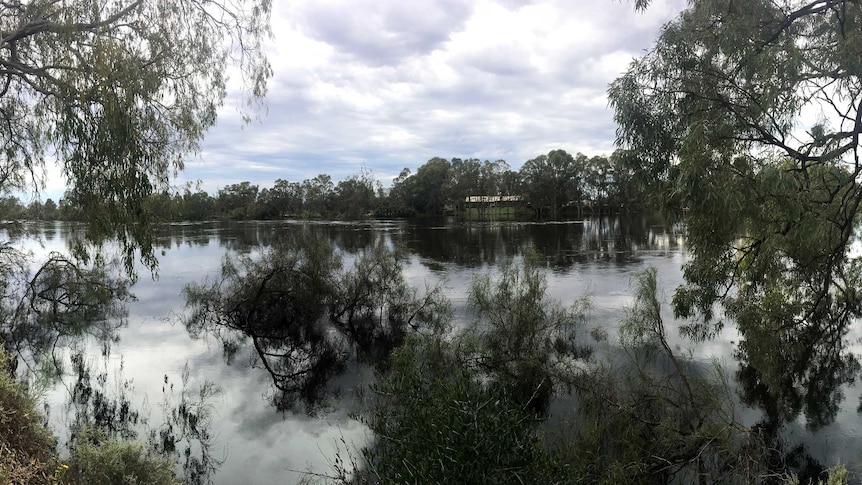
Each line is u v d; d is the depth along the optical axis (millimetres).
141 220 9227
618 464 5738
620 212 95562
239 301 16469
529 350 9547
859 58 6152
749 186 6992
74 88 7770
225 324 16531
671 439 6352
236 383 10891
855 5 6723
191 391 10352
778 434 7906
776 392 9016
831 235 9023
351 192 104938
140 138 8812
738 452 6141
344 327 16312
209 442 7891
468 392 3449
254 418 8891
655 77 7633
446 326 13312
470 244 41906
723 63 7551
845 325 13914
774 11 7352
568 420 7137
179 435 8148
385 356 12852
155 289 22469
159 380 11039
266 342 14625
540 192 95188
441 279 23266
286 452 7480
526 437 3324
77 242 10219
